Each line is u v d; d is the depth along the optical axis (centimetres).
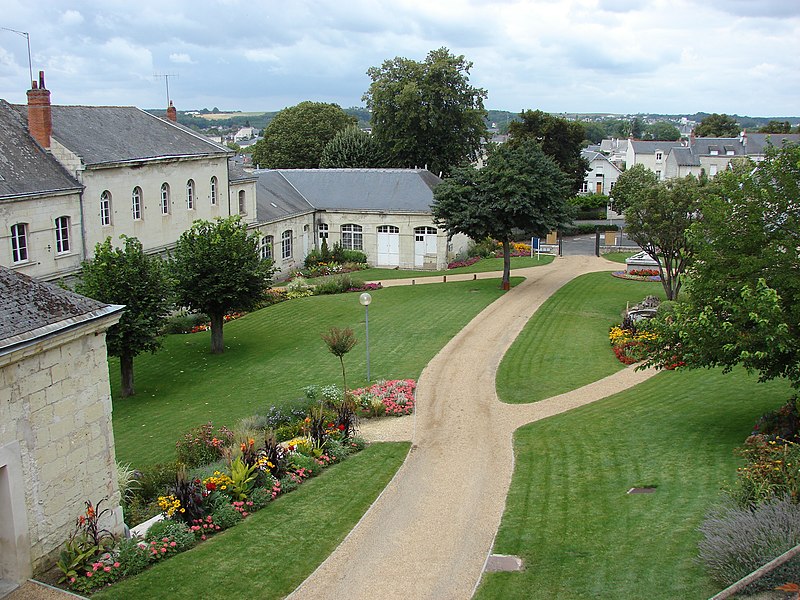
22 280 1158
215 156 3922
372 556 1238
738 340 1574
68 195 2945
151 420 2248
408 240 4819
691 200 3052
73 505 1193
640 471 1509
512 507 1403
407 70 5716
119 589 1122
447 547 1262
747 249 1705
